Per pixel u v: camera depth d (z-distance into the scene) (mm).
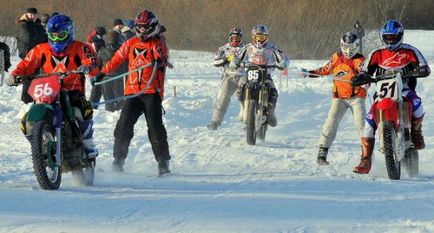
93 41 47719
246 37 104250
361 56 29578
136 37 26906
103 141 34719
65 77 23125
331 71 29859
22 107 43719
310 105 49188
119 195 21172
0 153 31375
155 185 23734
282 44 103500
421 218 18141
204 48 108812
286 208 19141
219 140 35062
